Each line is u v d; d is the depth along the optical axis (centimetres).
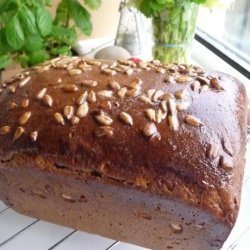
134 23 41
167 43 37
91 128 23
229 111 24
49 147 23
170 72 26
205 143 22
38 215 27
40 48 34
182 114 23
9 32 31
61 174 23
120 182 23
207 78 26
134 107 23
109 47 39
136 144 22
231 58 42
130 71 26
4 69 37
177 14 36
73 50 42
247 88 37
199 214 22
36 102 24
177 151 22
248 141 32
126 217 25
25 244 26
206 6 36
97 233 27
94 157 23
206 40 44
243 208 28
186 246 25
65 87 24
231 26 44
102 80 25
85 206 25
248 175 30
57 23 38
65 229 27
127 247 27
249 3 42
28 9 32
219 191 22
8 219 28
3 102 25
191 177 22
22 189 26
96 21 44
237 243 26
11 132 24
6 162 24
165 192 22
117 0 44
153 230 25
